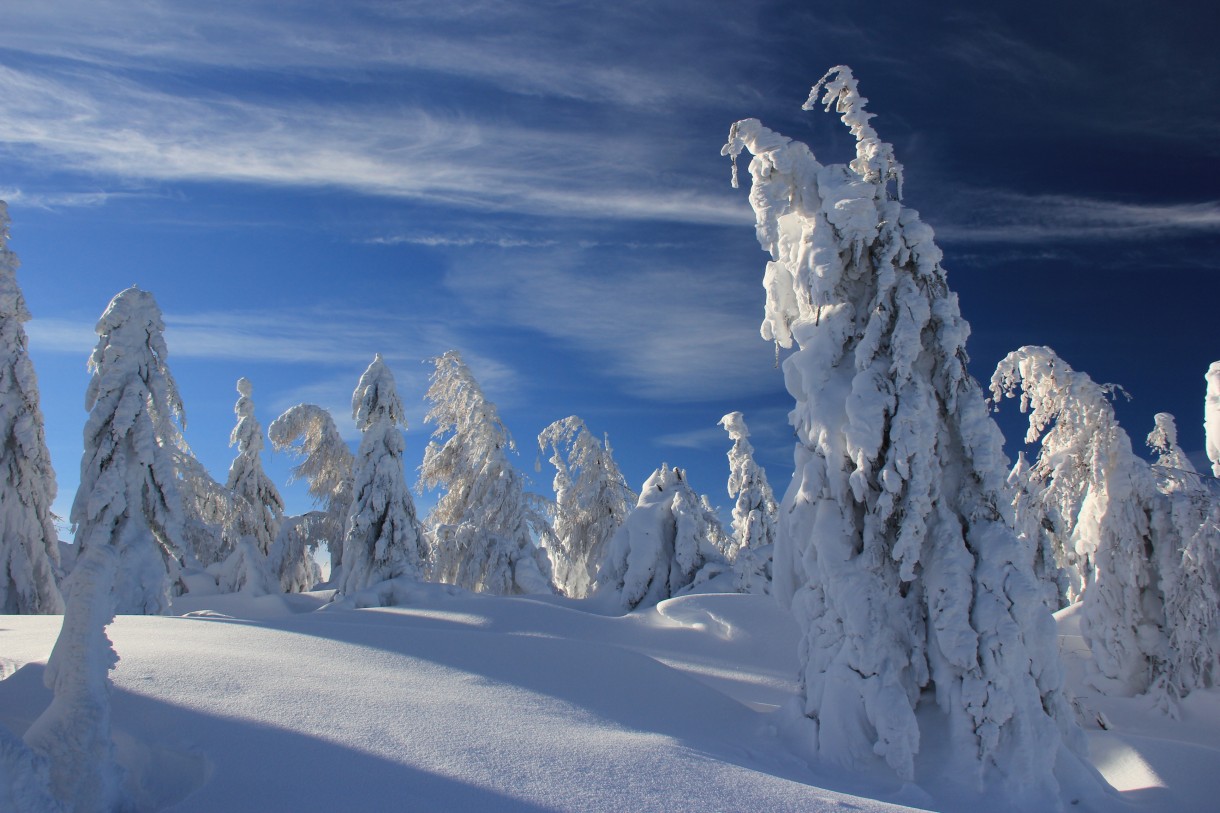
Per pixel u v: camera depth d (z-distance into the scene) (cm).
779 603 1031
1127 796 848
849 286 1006
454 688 832
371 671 866
